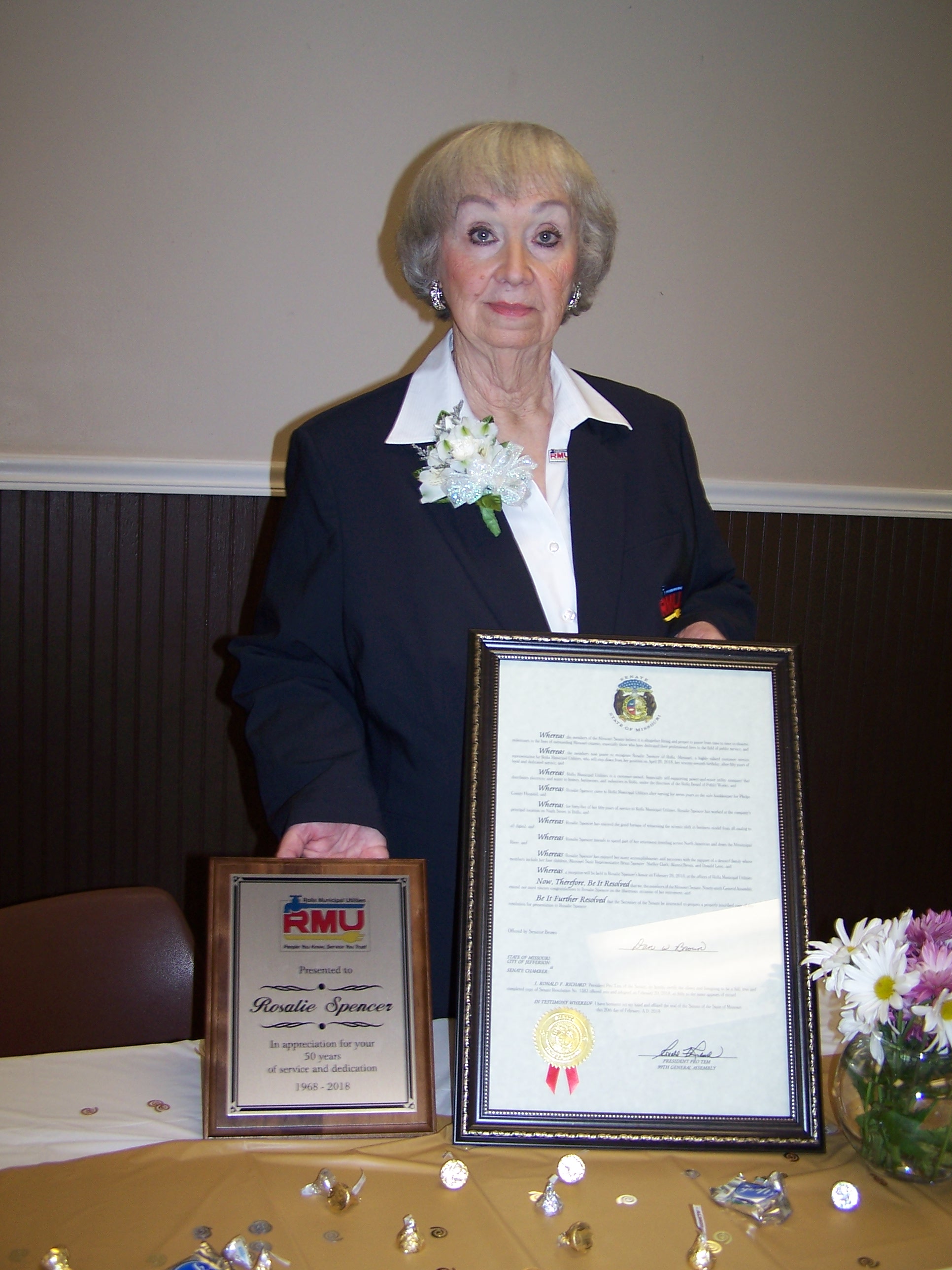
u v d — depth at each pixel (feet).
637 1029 3.21
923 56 9.35
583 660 3.46
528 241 4.08
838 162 9.32
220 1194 2.88
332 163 8.37
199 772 8.69
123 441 8.37
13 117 7.83
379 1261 2.63
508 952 3.24
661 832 3.35
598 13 8.66
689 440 5.08
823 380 9.62
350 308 8.55
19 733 8.38
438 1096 3.47
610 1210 2.88
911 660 10.14
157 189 8.12
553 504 4.47
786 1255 2.71
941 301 9.77
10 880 8.45
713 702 3.47
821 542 9.78
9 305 8.04
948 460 10.06
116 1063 3.63
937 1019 2.84
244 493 8.54
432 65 8.44
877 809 10.19
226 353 8.43
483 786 3.34
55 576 8.34
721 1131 3.15
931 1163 2.99
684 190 9.05
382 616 4.21
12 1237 2.68
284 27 8.14
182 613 8.56
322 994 3.26
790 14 9.02
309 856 3.85
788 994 3.28
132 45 7.91
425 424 4.41
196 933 8.71
